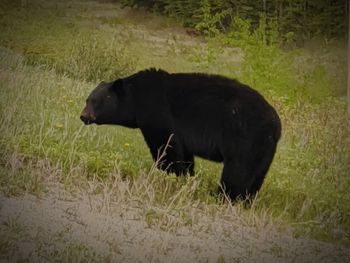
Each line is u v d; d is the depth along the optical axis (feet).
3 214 35.91
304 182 52.47
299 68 91.15
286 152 60.34
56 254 32.81
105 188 41.16
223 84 46.03
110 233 36.96
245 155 44.78
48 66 74.13
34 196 38.99
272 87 81.25
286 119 70.13
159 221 39.81
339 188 51.47
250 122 44.75
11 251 31.99
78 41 85.20
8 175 39.65
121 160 46.26
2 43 82.58
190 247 37.99
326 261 40.63
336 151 58.95
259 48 82.02
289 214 46.62
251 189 46.16
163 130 46.37
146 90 46.85
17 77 60.54
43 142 45.57
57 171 42.14
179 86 46.44
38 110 53.36
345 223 47.70
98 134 51.90
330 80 97.09
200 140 45.85
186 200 43.01
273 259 39.27
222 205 44.21
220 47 92.12
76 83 68.03
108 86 47.73
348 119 69.67
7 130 46.03
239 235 41.27
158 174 44.68
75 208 38.81
